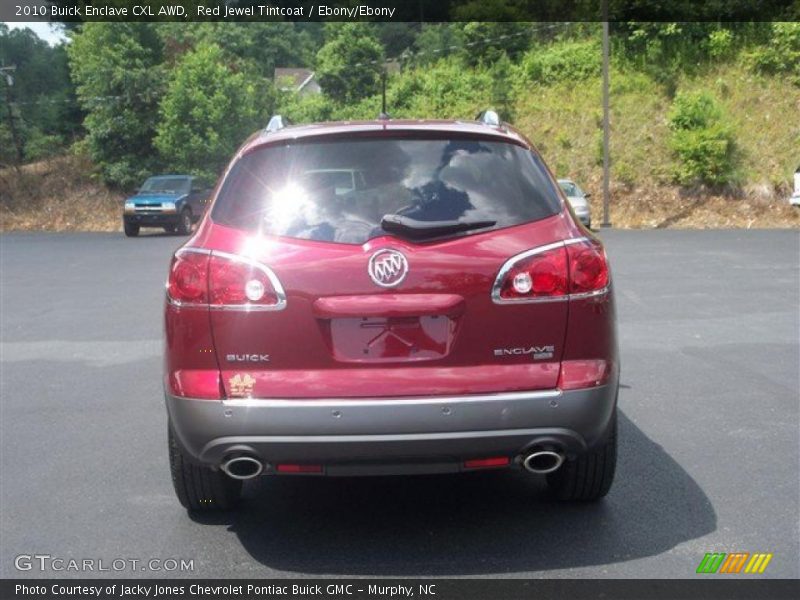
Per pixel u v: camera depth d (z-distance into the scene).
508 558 4.21
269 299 3.96
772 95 35.56
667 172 33.84
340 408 3.87
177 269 4.10
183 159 38.59
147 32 41.00
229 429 3.93
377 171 4.22
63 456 5.92
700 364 8.20
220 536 4.58
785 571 4.02
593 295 4.05
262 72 52.47
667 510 4.76
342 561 4.24
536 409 3.93
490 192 4.19
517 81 40.28
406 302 3.94
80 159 43.12
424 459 3.95
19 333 10.55
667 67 37.81
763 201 32.12
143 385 7.90
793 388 7.28
